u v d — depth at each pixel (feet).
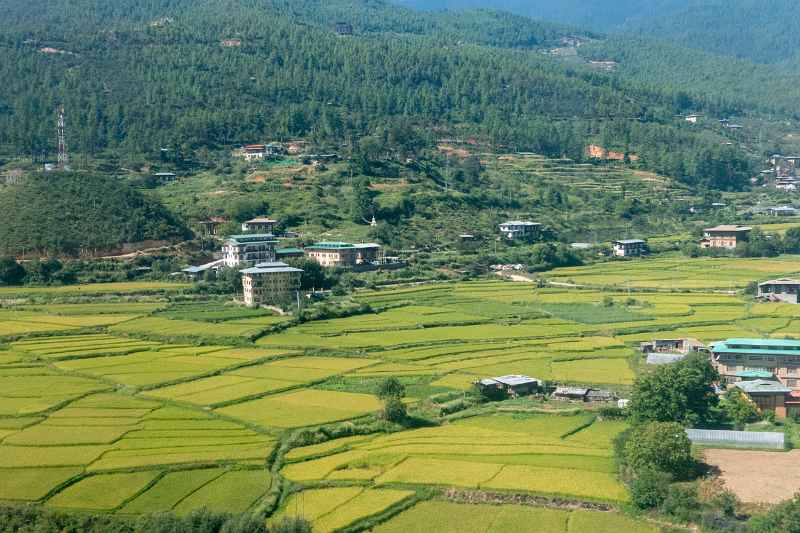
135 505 469.57
